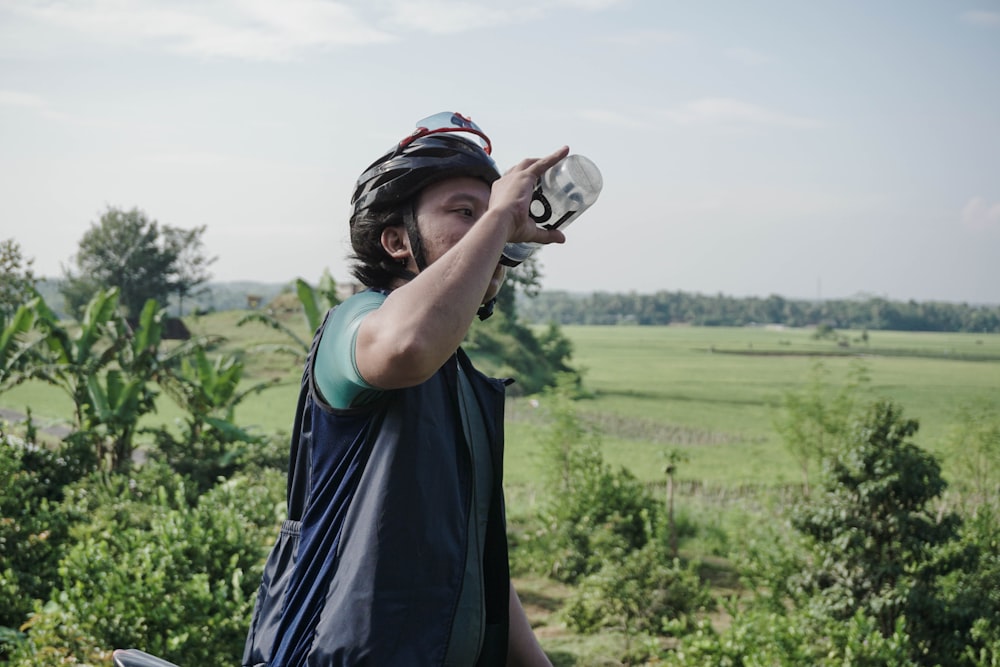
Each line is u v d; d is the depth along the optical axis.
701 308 193.62
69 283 57.16
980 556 9.88
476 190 1.36
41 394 37.19
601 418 41.34
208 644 6.21
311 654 1.27
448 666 1.29
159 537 7.23
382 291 1.40
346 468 1.32
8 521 9.10
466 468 1.35
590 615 11.08
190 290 58.88
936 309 161.25
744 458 29.22
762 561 10.55
